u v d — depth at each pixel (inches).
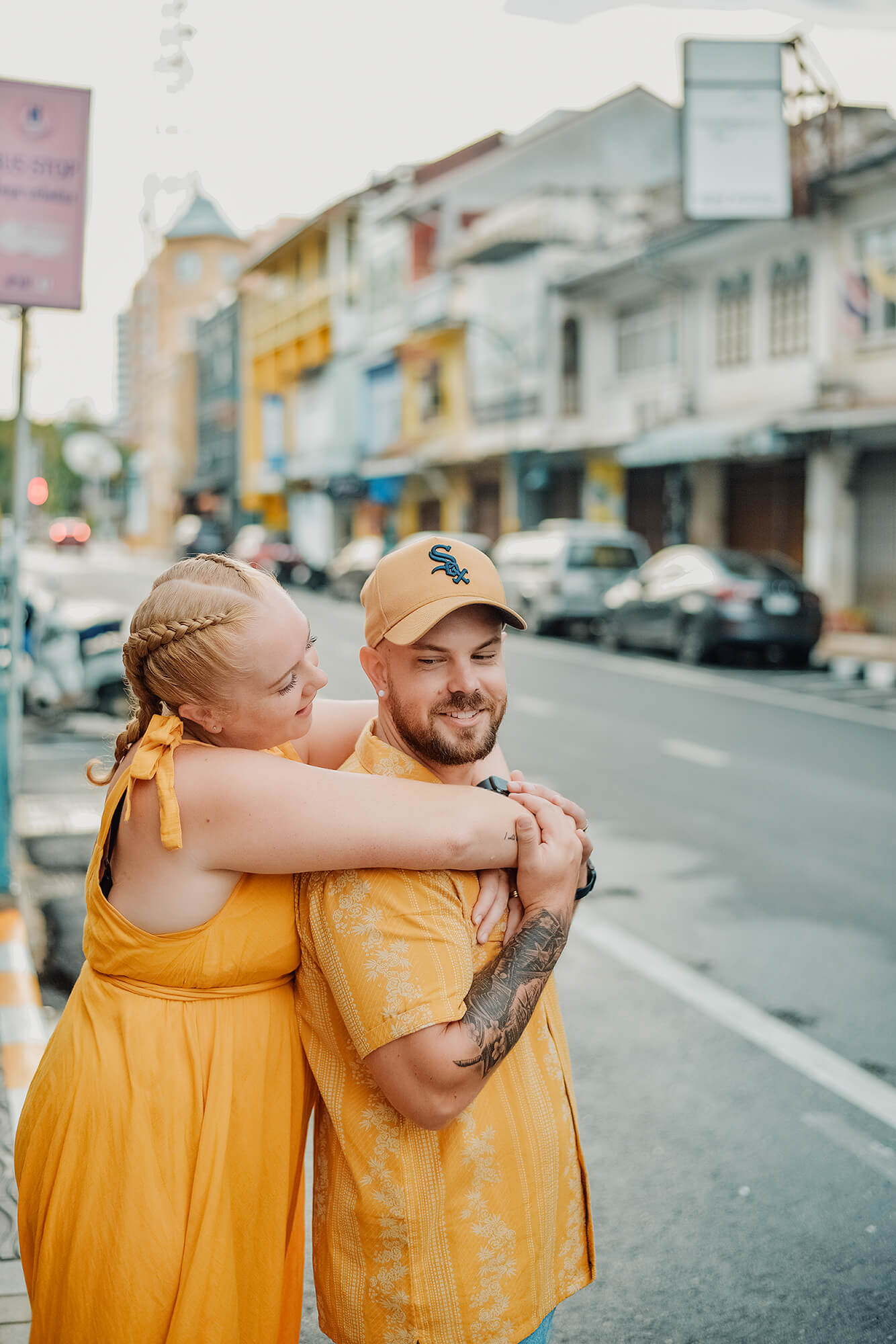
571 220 982.4
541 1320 61.1
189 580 59.7
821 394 717.3
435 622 58.2
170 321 2252.7
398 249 1291.8
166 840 56.6
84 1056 59.7
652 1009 171.5
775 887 231.9
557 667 597.3
